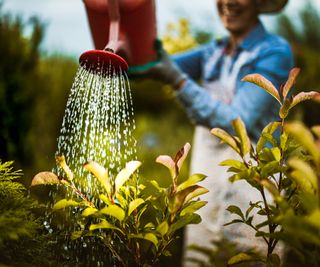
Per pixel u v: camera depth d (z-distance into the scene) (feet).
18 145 9.04
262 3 7.59
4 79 8.89
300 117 12.67
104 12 5.47
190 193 3.19
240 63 7.41
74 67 13.30
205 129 7.67
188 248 3.79
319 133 2.52
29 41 9.55
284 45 7.41
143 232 3.15
